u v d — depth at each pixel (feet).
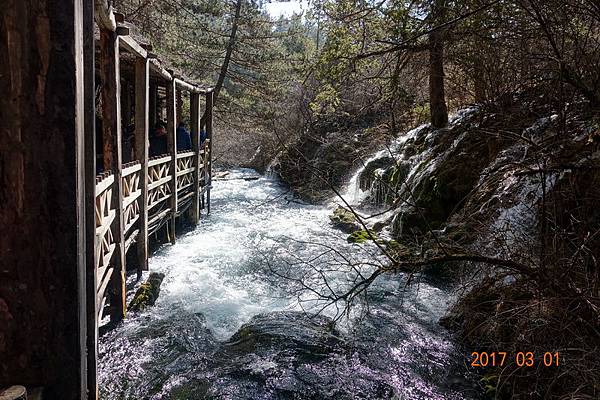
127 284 20.68
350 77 24.91
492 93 13.69
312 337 15.38
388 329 16.19
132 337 15.71
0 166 3.32
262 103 67.31
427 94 35.17
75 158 3.43
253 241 30.27
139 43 19.45
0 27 3.26
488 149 24.80
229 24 65.87
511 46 13.46
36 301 3.42
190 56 64.18
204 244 29.30
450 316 16.75
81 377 3.57
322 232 33.22
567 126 12.32
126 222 18.28
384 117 32.01
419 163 31.22
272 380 12.98
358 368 13.73
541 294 10.17
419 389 12.76
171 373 13.56
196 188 35.65
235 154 80.59
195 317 17.65
